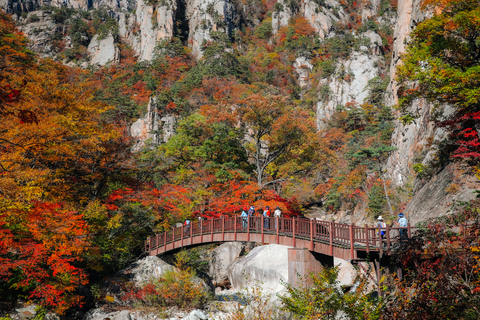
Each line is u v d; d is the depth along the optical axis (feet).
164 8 517.96
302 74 453.99
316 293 31.81
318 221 58.90
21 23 586.45
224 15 531.50
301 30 518.37
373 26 440.86
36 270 48.55
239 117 119.55
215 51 428.15
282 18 552.00
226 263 94.94
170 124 277.85
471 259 29.30
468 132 66.69
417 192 92.48
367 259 46.11
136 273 70.49
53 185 58.85
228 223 73.05
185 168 112.47
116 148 74.79
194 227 79.10
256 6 609.01
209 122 117.08
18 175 43.16
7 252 46.98
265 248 83.92
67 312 55.57
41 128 43.75
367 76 362.94
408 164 127.44
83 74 323.98
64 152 54.54
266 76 416.87
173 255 88.74
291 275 59.67
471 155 64.49
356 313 29.86
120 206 76.28
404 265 38.63
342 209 160.66
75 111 59.26
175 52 463.83
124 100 295.89
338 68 383.86
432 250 32.83
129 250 82.64
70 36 571.69
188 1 561.84
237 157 121.49
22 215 42.75
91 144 60.95
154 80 393.70
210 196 97.81
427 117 117.91
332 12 546.67
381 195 131.03
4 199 41.24
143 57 499.10
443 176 77.82
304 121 114.32
